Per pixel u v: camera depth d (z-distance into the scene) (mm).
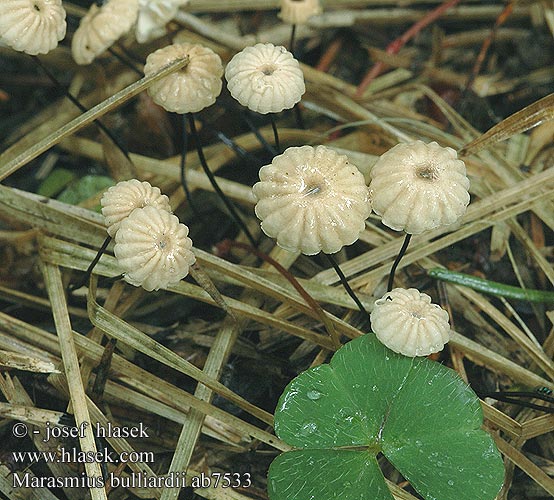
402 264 181
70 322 173
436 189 154
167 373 176
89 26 176
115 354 167
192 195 194
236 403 167
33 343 175
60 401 173
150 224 153
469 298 182
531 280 185
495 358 174
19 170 200
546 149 195
